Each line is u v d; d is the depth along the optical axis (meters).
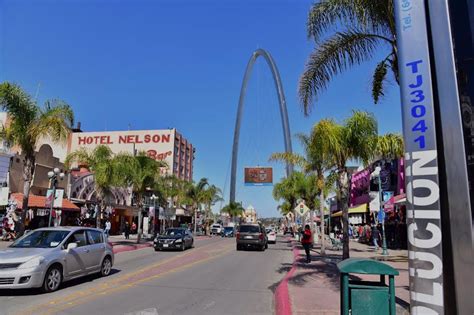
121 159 32.16
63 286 11.83
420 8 5.14
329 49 11.38
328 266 17.30
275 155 23.83
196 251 27.69
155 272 15.64
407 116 5.04
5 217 27.38
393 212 30.16
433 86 5.01
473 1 4.88
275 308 9.31
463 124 4.73
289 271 15.90
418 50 5.07
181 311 8.87
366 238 33.94
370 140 16.66
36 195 32.50
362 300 5.71
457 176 4.69
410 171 4.96
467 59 4.81
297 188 39.56
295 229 54.19
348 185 16.98
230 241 44.41
